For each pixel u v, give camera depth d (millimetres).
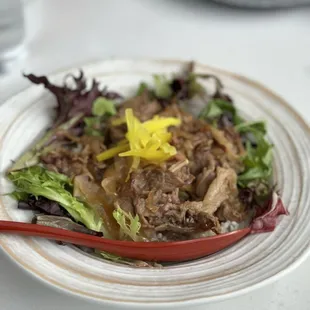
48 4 573
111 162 379
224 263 315
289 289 326
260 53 523
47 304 314
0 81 471
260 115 416
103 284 296
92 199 357
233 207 365
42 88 412
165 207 347
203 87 433
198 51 522
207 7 577
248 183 379
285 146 391
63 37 531
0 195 341
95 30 543
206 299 286
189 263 317
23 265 300
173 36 540
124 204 353
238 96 429
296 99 471
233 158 388
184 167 366
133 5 579
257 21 561
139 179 356
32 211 342
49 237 319
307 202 349
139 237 341
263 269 307
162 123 380
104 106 414
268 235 331
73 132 403
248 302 318
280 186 367
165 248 321
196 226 349
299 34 548
